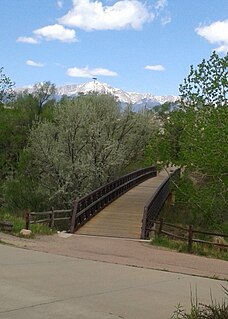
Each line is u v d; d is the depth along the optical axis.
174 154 25.11
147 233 19.84
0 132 39.25
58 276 9.10
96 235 19.66
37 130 33.28
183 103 22.56
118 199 30.81
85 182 32.19
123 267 11.12
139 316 6.71
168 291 8.62
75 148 32.78
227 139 19.98
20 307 6.63
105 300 7.49
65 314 6.48
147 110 39.12
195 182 23.59
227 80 21.09
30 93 46.69
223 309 6.41
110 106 36.16
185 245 16.83
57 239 16.75
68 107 33.19
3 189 34.16
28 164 33.81
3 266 9.62
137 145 38.22
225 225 21.59
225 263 14.35
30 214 18.47
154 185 40.97
